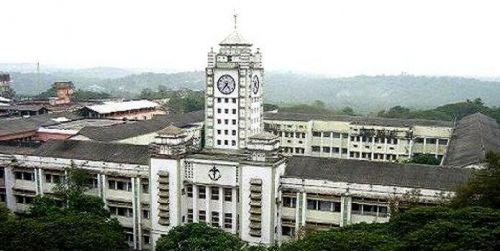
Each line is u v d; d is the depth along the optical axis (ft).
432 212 260.01
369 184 352.90
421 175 359.05
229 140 398.83
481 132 533.55
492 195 274.36
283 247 263.70
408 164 373.61
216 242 281.54
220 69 390.01
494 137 545.85
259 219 361.92
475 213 242.37
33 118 655.35
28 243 281.95
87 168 412.16
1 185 450.71
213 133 401.90
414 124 640.17
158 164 378.73
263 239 363.35
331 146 655.76
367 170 370.53
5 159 443.32
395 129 622.54
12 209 446.19
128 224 410.11
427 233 231.50
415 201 338.13
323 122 654.12
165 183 377.09
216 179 374.02
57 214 328.29
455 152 475.31
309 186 366.02
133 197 401.29
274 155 361.51
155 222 386.52
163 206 380.37
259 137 358.43
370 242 237.04
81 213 339.16
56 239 282.15
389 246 229.45
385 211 355.36
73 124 652.48
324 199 363.56
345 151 653.71
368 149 639.76
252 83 395.34
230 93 391.86
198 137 636.07
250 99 393.29
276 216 367.86
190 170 380.17
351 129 641.81
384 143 631.97
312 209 372.58
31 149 463.42
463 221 239.09
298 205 369.30
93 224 302.45
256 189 358.84
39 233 283.59
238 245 293.23
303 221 369.91
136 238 405.80
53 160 425.69
